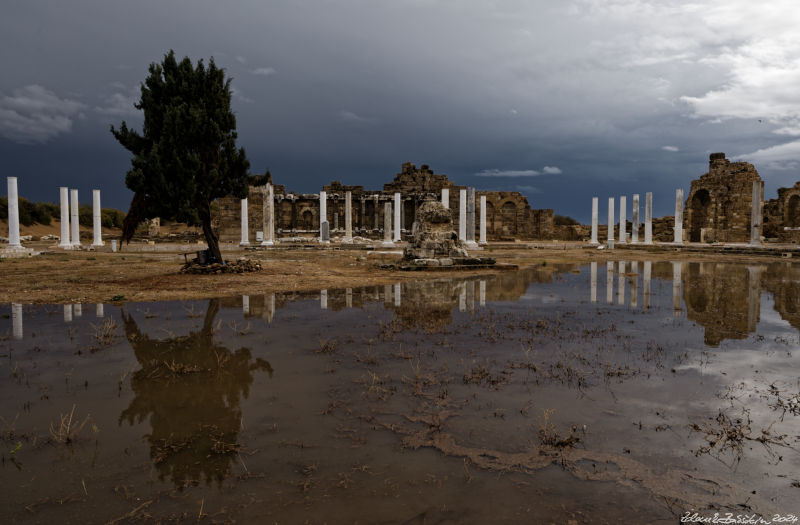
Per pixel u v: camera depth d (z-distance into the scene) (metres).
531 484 2.98
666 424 3.87
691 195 50.72
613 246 42.16
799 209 45.34
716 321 8.38
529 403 4.32
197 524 2.56
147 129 15.59
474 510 2.70
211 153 16.28
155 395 4.53
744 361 5.74
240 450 3.40
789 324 8.10
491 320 8.41
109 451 3.38
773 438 3.62
